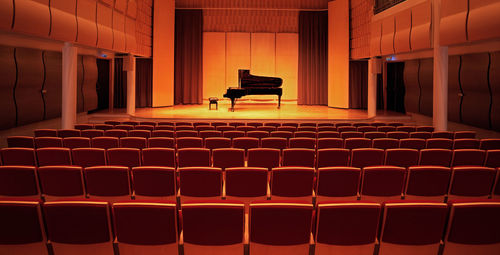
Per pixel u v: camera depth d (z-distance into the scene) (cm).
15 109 989
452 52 1116
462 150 523
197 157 535
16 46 982
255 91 1553
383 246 265
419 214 255
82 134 788
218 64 1906
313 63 1877
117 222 259
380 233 264
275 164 541
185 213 255
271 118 1290
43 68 1109
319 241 263
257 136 795
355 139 667
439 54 1024
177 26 1852
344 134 784
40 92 1108
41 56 1102
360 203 258
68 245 262
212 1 1844
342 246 263
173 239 263
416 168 407
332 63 1770
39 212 253
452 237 258
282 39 1906
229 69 1909
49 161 528
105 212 254
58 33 968
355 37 1628
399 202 259
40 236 257
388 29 1312
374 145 663
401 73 1567
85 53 1349
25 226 252
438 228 257
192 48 1867
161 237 261
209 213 255
